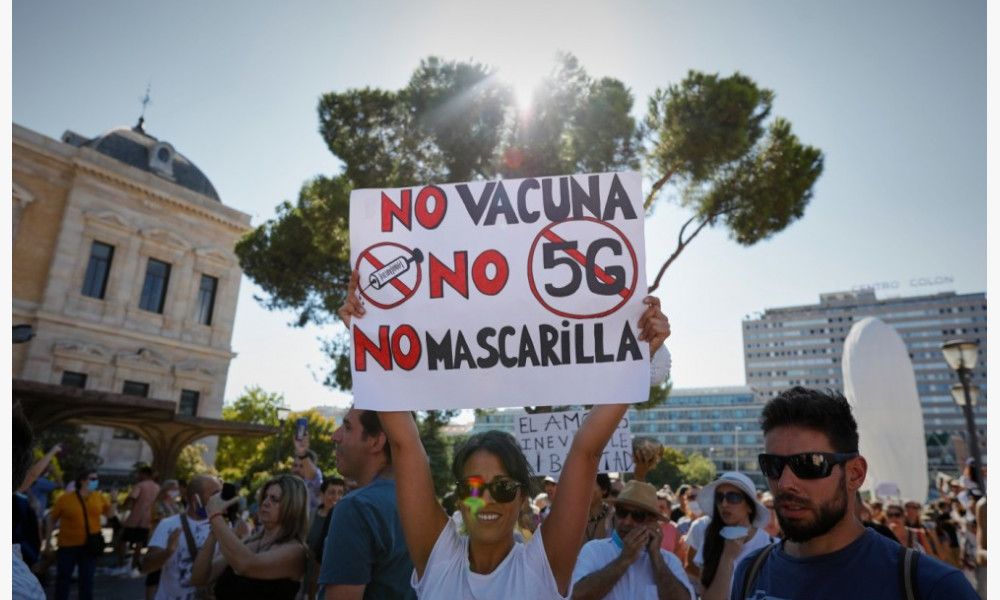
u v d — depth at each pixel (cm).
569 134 1317
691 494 975
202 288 3391
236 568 351
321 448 3469
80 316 2947
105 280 3067
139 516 1248
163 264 3272
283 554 365
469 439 238
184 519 552
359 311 251
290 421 3606
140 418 1930
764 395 15825
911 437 2077
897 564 189
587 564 347
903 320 18175
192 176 3606
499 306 247
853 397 2169
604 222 250
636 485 350
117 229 3106
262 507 386
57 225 2956
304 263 1627
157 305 3228
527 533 523
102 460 2748
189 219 3350
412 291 251
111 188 3109
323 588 288
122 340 3053
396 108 1430
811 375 18775
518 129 1326
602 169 1338
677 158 1330
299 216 1609
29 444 208
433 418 1656
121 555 1252
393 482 299
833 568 197
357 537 271
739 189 1392
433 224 257
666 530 647
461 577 226
